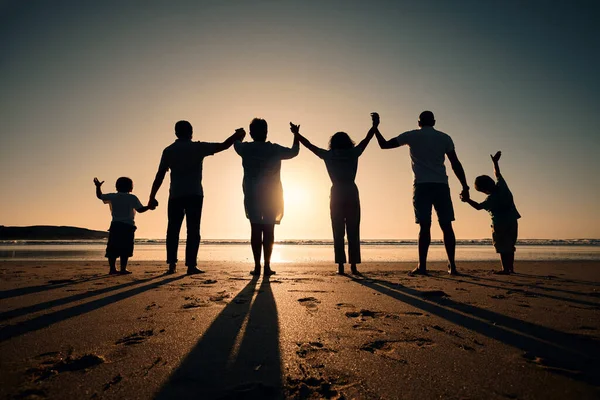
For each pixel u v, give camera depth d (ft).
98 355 4.47
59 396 3.34
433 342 5.09
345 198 14.24
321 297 8.64
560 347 4.86
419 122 15.31
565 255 39.34
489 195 16.03
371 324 6.08
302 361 4.31
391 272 15.96
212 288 10.11
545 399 3.33
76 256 33.42
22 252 41.88
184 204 14.62
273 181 13.85
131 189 16.56
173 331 5.59
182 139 14.82
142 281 11.91
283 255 37.32
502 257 15.90
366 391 3.50
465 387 3.59
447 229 14.83
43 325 5.94
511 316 6.69
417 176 14.85
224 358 4.39
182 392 3.43
